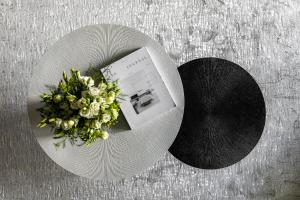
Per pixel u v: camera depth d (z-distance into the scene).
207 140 1.38
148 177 1.51
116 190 1.50
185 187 1.52
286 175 1.55
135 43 1.24
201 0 1.58
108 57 1.24
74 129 1.09
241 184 1.53
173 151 1.38
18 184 1.48
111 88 1.12
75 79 1.10
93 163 1.21
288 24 1.59
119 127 1.24
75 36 1.24
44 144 1.21
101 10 1.55
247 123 1.39
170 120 1.24
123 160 1.22
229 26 1.58
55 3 1.55
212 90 1.39
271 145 1.56
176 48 1.56
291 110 1.57
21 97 1.50
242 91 1.40
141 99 1.23
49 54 1.23
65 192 1.49
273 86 1.58
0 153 1.47
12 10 1.54
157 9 1.57
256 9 1.59
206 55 1.56
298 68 1.58
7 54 1.52
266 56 1.58
